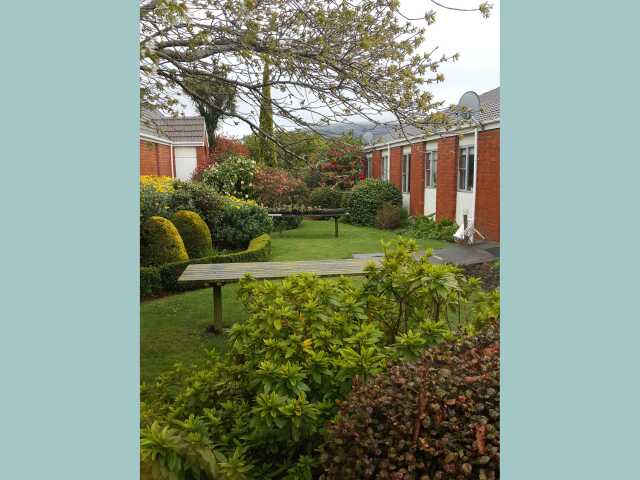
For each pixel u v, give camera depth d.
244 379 2.18
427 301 2.42
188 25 2.67
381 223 12.23
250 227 8.93
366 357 1.82
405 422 1.37
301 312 2.26
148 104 3.55
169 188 8.70
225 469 1.58
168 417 1.81
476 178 9.15
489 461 1.29
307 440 1.93
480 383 1.45
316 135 3.57
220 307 4.18
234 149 15.47
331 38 3.04
